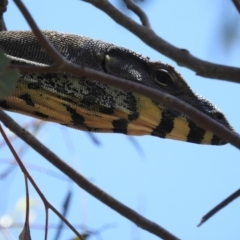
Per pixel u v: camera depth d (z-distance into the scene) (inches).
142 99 348.5
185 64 237.1
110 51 371.9
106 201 260.4
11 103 345.1
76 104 345.7
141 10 273.4
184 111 227.5
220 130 227.0
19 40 368.2
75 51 368.8
